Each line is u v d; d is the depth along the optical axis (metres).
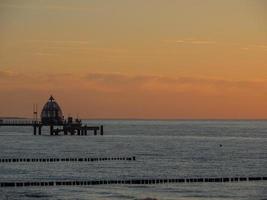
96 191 193.25
